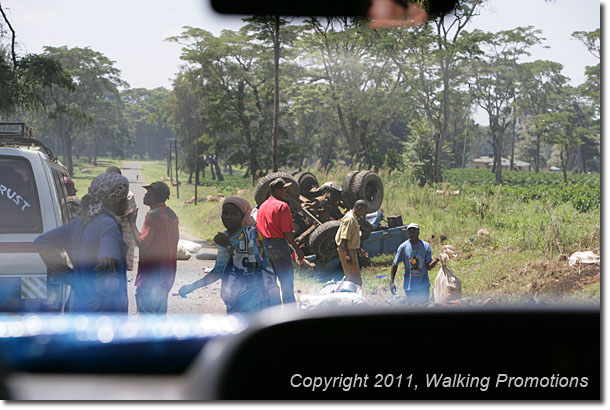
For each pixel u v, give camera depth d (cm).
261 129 5756
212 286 877
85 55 10481
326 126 6962
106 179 358
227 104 5606
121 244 359
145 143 19175
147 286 502
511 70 5822
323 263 1079
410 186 1950
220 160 9062
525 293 741
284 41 4697
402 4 249
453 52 4525
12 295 406
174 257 518
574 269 823
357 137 5400
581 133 6506
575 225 1136
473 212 1547
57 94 8931
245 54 5328
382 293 860
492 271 933
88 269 351
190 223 2556
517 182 7162
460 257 1126
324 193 1227
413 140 5459
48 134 11138
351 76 4991
